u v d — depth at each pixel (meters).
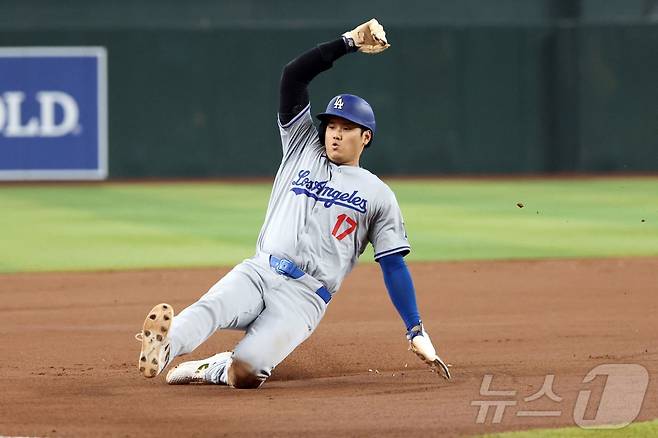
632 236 62.69
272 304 24.72
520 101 106.69
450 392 24.41
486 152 106.69
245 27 103.88
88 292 43.16
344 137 25.00
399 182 101.44
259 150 104.94
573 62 106.69
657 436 20.27
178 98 104.25
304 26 104.12
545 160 107.25
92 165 103.81
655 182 99.00
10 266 50.84
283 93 25.50
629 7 112.56
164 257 53.75
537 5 112.88
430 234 63.44
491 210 77.19
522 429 20.77
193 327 23.69
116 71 103.62
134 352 30.44
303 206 24.97
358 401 23.41
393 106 105.62
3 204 82.56
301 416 21.86
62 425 21.08
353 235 25.02
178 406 22.84
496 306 39.41
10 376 26.62
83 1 109.75
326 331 33.72
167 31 103.75
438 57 105.62
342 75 104.62
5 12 109.12
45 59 102.50
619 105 106.88
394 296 24.73
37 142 102.88
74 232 64.44
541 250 56.38
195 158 104.75
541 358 28.86
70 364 28.52
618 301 40.28
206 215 73.75
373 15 112.38
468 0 112.50
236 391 24.64
